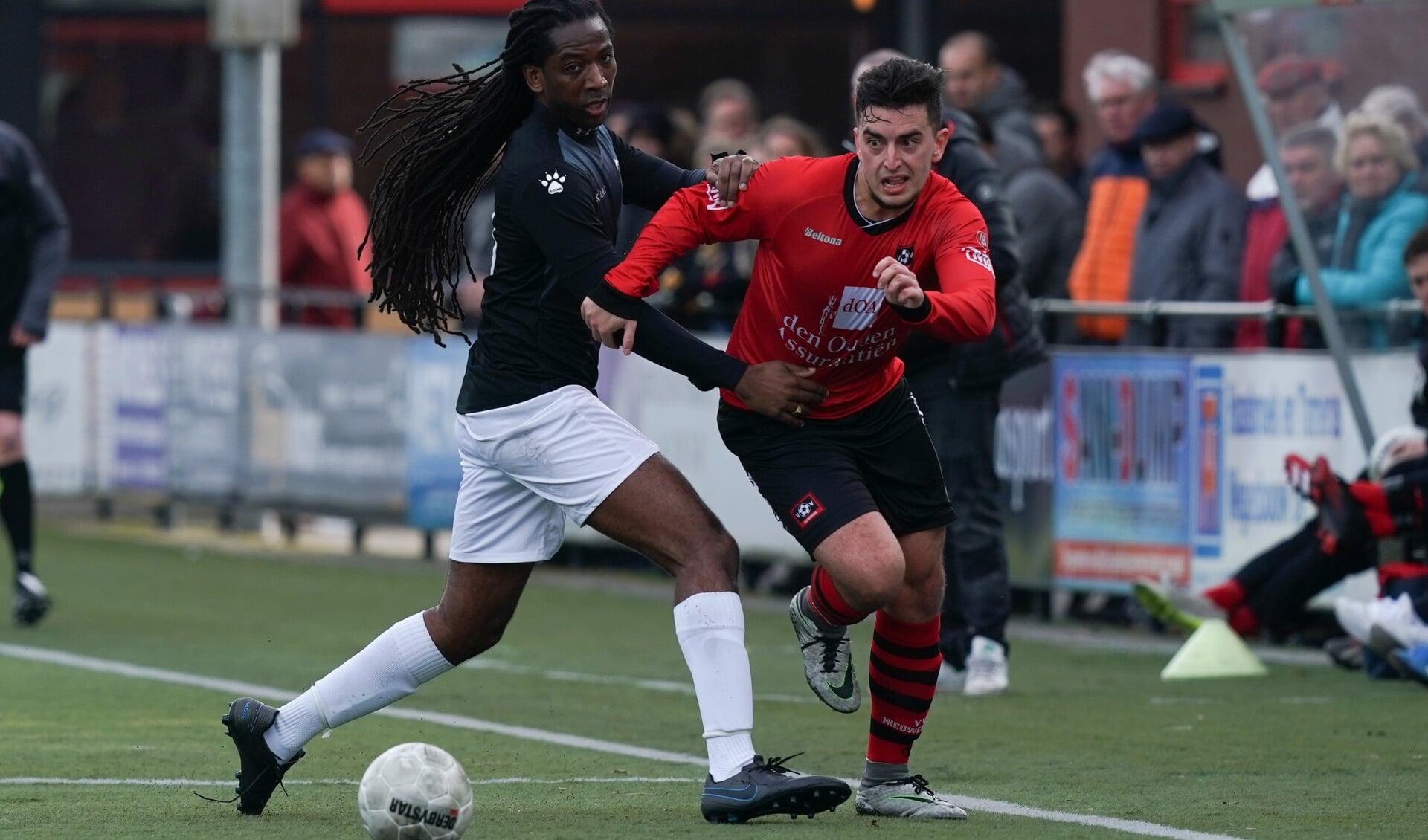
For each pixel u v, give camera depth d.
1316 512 31.81
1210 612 31.42
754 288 18.75
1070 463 36.97
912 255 18.20
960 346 28.38
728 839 17.69
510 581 19.12
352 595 41.44
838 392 18.84
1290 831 18.38
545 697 28.73
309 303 50.56
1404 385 32.78
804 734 25.38
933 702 28.06
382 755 17.25
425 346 46.78
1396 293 33.44
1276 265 35.50
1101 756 23.33
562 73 18.36
